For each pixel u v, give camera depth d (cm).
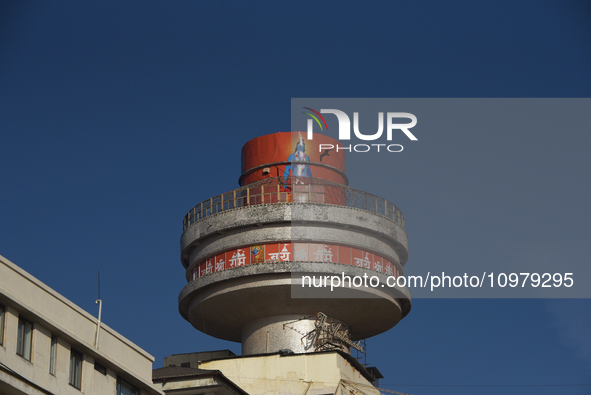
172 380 5403
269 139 6600
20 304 3834
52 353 4006
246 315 6334
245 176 6619
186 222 6512
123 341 4512
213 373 5372
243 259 6119
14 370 3769
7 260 3862
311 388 6031
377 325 6538
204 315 6350
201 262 6322
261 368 6184
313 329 6275
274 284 6012
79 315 4241
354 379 6281
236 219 6178
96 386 4231
